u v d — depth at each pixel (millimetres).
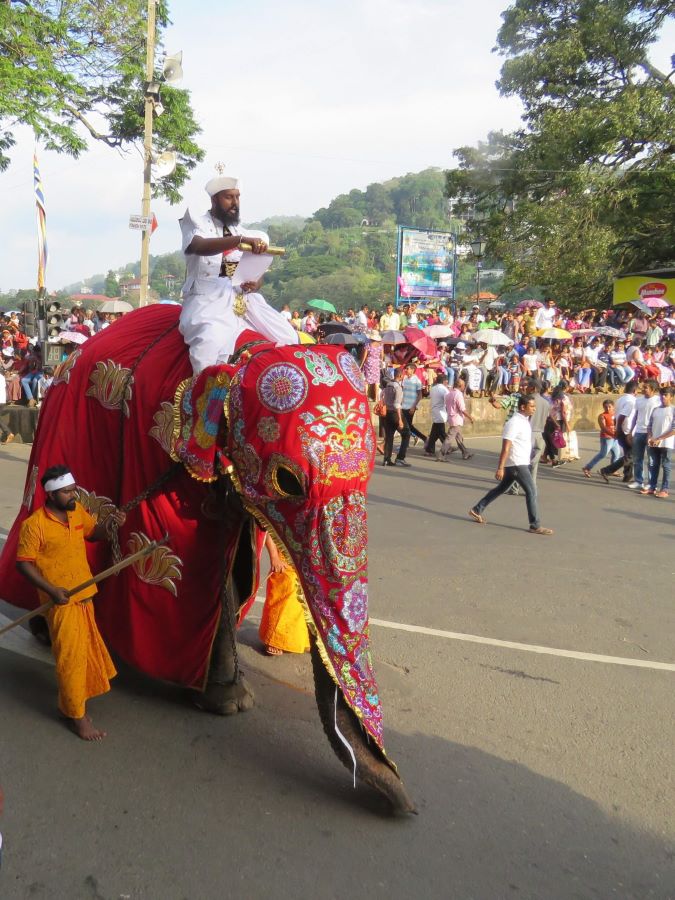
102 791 3816
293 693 4949
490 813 3752
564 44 27797
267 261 4363
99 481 4754
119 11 19125
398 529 9430
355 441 3582
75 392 4906
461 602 6801
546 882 3297
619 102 26938
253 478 3732
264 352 3885
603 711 4879
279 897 3141
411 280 29469
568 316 27281
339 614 3539
